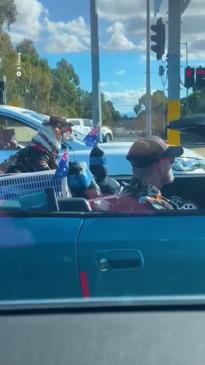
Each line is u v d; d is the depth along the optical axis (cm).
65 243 232
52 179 271
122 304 158
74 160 349
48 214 240
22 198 256
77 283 231
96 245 232
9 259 230
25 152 349
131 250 232
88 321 151
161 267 231
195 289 231
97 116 307
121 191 296
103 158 348
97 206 269
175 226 237
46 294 231
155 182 288
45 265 231
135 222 239
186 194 332
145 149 286
